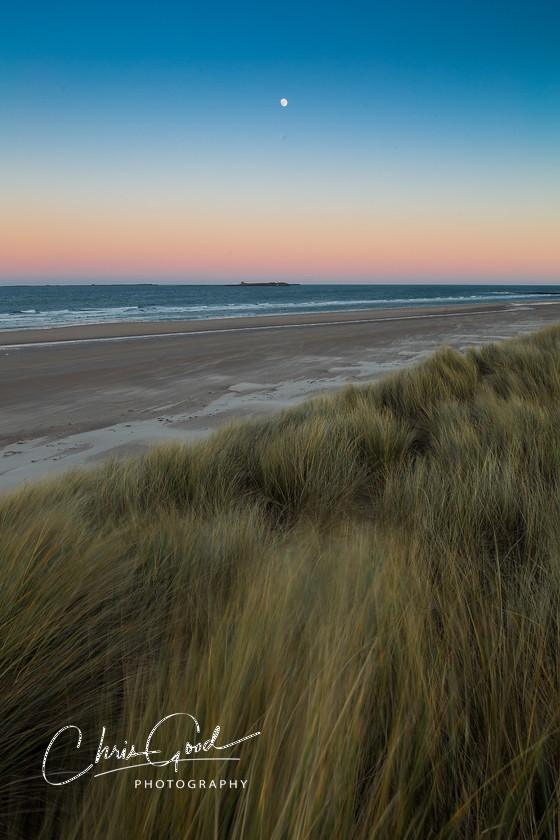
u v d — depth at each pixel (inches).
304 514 128.4
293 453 155.7
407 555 84.0
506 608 61.2
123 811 36.8
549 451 136.8
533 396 230.8
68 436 269.4
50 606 60.8
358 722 40.1
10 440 263.6
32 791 43.2
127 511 129.4
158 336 840.3
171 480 150.6
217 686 46.8
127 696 50.9
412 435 186.7
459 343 655.8
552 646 52.6
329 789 35.7
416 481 123.3
